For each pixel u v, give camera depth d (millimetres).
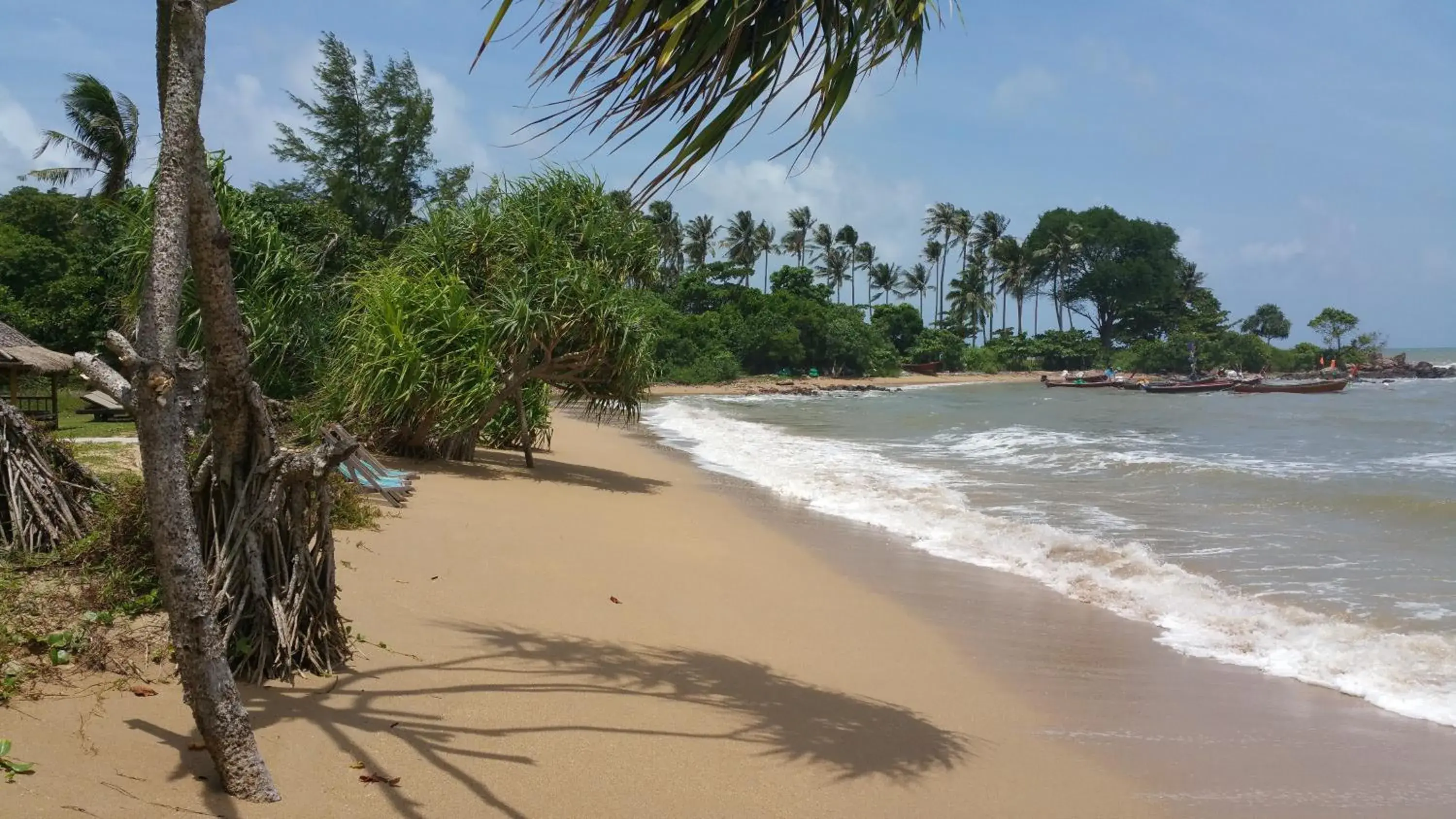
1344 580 9133
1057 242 108750
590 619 6703
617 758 4328
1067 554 10258
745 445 23625
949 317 107000
